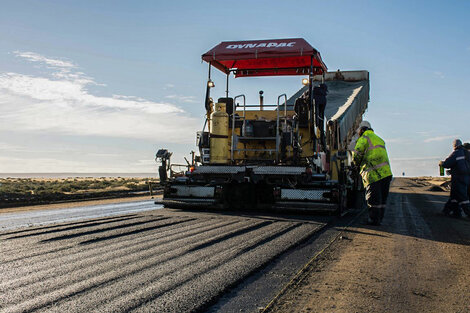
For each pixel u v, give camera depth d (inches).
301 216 349.7
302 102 373.4
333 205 348.5
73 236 232.5
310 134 369.4
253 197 400.2
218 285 135.0
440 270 166.1
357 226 293.7
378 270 162.6
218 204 388.2
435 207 481.4
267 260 170.9
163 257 175.2
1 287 133.3
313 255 186.9
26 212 427.2
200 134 387.9
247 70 439.5
